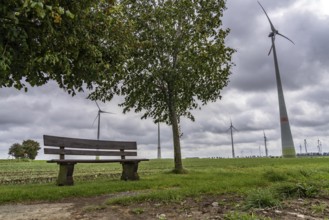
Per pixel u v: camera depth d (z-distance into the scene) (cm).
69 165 919
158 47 1380
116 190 814
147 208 559
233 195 688
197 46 1418
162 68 1355
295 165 1741
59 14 545
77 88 785
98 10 705
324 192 661
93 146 1052
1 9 483
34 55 621
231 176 1138
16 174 1432
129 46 935
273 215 470
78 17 643
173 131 1459
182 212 520
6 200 669
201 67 1362
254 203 538
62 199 703
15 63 622
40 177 1274
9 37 530
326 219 440
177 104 1510
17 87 689
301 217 456
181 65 1364
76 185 901
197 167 1762
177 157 1423
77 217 500
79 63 702
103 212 533
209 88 1438
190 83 1390
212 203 588
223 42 1462
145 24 1362
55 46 656
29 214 532
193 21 1443
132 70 1362
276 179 961
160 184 928
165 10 1373
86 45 696
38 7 466
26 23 575
